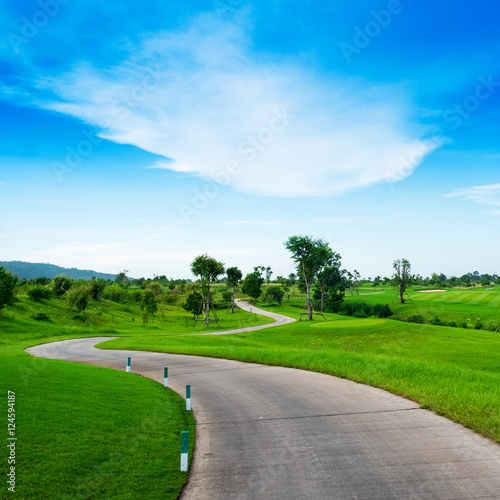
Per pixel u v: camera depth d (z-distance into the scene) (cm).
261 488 762
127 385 1636
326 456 897
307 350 2847
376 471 806
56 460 811
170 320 8081
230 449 970
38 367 1709
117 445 940
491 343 3859
